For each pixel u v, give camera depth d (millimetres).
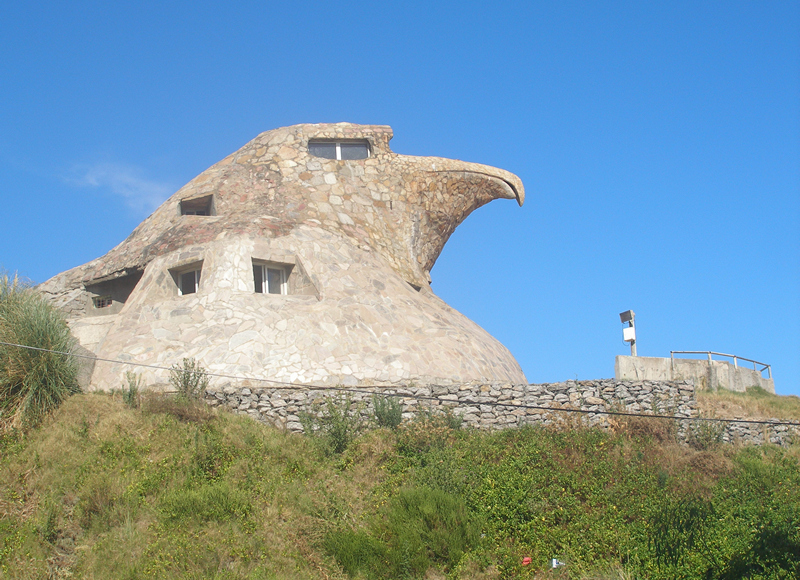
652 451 19750
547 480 17922
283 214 25719
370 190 27609
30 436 18000
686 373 25219
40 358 19203
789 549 15320
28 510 15719
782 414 22750
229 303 22422
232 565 14773
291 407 20453
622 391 21656
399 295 24922
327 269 24203
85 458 17188
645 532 16125
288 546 15406
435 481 17500
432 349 23359
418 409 20859
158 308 22547
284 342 21875
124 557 14625
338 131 28125
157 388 20531
